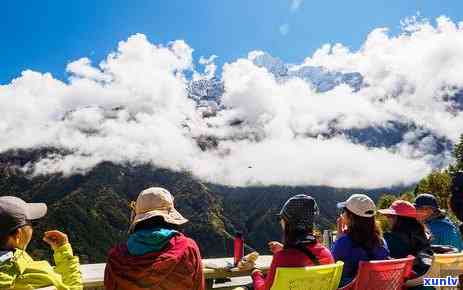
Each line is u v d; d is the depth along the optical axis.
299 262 3.62
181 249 3.04
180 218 3.19
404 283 4.25
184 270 2.99
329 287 3.48
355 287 3.68
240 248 5.48
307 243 3.71
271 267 3.71
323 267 3.36
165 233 3.02
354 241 4.08
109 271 3.05
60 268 3.41
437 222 5.66
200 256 3.18
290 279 3.27
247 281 6.36
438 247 4.96
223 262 5.76
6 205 2.72
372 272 3.69
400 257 4.49
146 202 3.18
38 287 2.68
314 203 3.85
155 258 2.95
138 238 3.01
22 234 2.78
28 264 2.72
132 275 2.94
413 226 4.57
